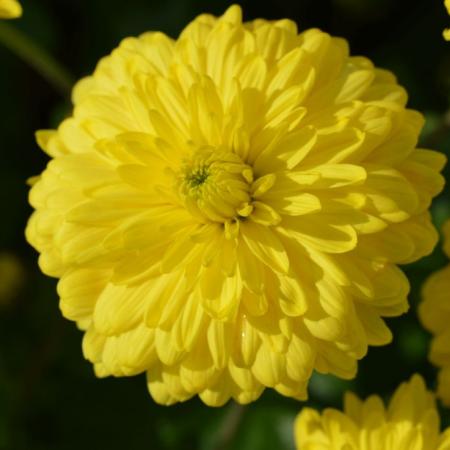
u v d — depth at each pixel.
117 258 0.27
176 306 0.27
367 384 0.34
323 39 0.28
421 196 0.27
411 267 0.34
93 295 0.28
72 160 0.28
